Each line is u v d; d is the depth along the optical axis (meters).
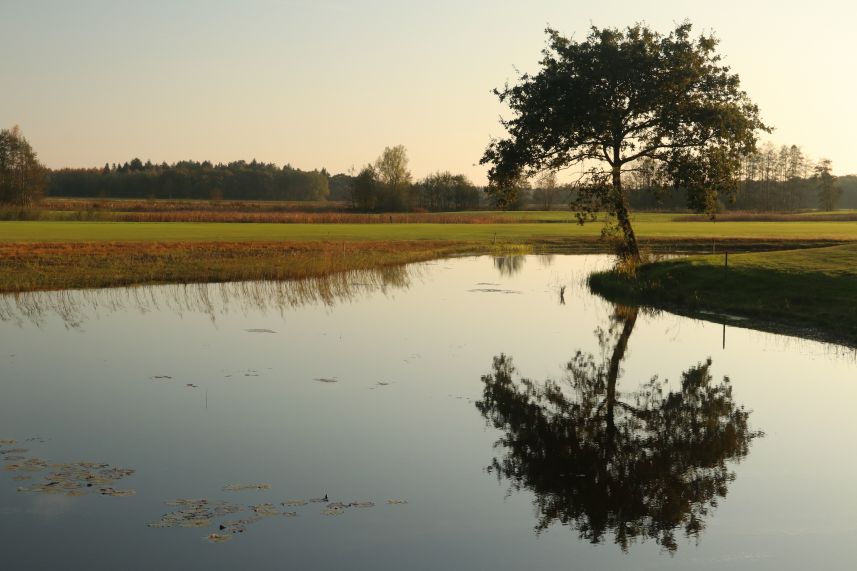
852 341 21.12
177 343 20.52
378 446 12.32
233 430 13.00
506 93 41.22
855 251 33.78
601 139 38.78
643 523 9.63
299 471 11.12
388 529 9.27
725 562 8.64
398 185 162.12
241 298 29.56
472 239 69.88
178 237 63.81
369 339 21.48
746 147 38.88
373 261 45.44
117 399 14.80
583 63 38.56
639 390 16.09
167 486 10.40
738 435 13.16
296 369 17.61
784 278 28.86
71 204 146.50
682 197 138.38
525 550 8.81
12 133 131.62
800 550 8.95
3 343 20.19
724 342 21.45
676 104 38.06
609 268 45.66
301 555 8.53
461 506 10.03
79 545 8.61
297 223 101.00
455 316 26.05
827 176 172.12
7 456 11.44
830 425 13.66
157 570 8.09
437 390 15.91
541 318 25.84
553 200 185.12
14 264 37.31
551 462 11.73
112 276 34.56
